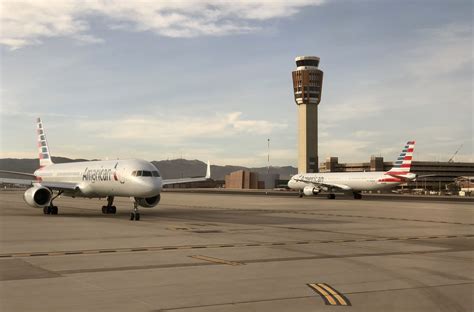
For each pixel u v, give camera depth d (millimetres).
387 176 78750
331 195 86375
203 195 104125
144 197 38875
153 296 12508
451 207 57750
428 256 19719
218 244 23297
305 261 18297
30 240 24594
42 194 42406
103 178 41594
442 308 11438
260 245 23047
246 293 12883
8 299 12125
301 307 11461
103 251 20766
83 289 13281
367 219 40094
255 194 113438
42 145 58875
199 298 12312
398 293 12961
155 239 25219
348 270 16391
